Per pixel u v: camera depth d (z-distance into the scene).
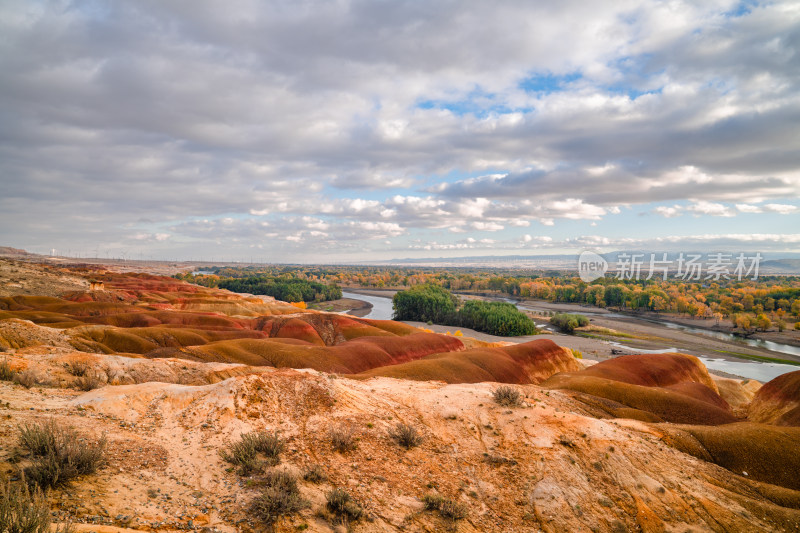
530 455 15.69
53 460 7.90
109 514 7.45
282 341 53.53
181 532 7.64
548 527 12.26
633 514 13.62
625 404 30.95
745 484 16.41
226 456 11.20
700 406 30.42
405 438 15.24
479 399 20.52
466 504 12.41
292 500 9.33
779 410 35.66
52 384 17.05
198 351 40.47
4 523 5.86
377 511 10.63
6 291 72.75
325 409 16.12
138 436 11.46
